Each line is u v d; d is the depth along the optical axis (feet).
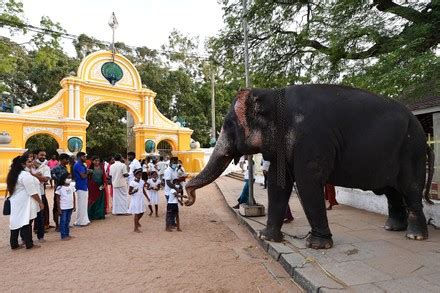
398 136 17.34
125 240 22.40
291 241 19.02
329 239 17.47
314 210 17.16
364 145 16.87
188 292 13.62
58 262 17.85
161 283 14.58
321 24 27.63
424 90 17.97
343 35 23.54
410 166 18.15
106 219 30.68
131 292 13.74
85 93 65.82
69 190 23.39
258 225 24.04
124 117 106.63
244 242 21.47
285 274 15.43
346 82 24.91
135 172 25.66
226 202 39.47
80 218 27.50
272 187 19.19
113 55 69.46
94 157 30.81
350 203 30.12
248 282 14.53
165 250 19.74
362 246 17.46
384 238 18.86
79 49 99.96
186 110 108.06
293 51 33.99
